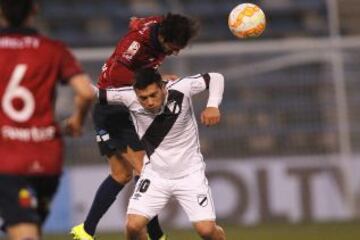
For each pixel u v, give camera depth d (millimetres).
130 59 25484
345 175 52688
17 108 18172
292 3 63812
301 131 53750
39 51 18328
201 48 53406
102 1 63719
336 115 53562
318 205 52000
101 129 26875
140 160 26547
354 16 59750
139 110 24000
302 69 54188
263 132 53719
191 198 24250
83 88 18312
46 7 62812
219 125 53312
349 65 54031
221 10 62875
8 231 19016
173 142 24203
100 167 50531
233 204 51438
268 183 51844
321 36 62938
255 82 54156
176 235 42500
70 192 50031
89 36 61812
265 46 54094
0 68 18188
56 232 48594
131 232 24547
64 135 19125
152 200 24469
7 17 18453
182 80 24219
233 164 52031
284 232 42281
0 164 18094
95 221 27438
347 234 39750
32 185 18531
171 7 63219
